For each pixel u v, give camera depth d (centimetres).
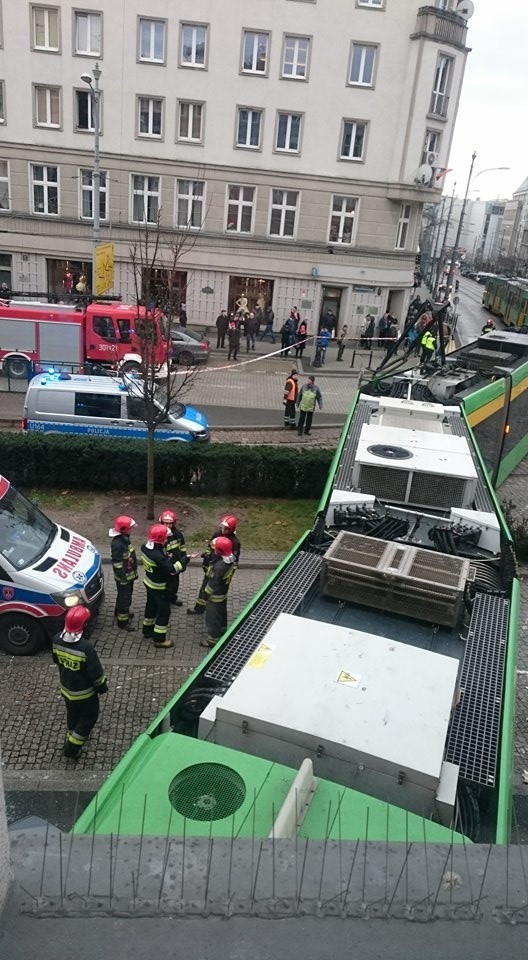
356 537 666
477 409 1328
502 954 145
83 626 636
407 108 2984
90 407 1468
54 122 2970
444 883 161
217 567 838
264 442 1784
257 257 3144
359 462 814
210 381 2389
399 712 414
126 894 154
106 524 1234
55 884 156
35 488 1366
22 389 2106
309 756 396
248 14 2841
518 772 707
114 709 757
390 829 328
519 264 9581
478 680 529
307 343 3203
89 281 3203
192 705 473
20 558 834
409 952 145
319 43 2898
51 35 2845
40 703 757
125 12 2812
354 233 3172
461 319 4631
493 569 718
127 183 3033
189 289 3180
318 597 637
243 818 326
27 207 3059
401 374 1502
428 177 3039
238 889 157
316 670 448
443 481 805
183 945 144
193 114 2975
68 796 637
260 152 3022
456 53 2983
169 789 345
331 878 162
